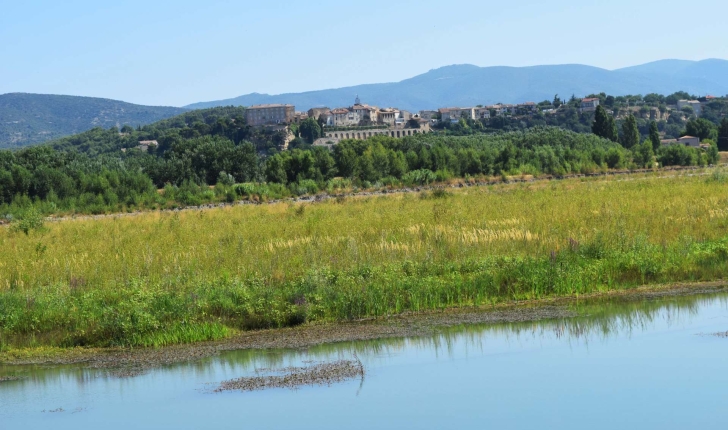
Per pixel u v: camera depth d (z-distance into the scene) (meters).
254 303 20.27
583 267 22.62
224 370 16.19
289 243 28.02
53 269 25.50
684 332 17.28
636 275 22.38
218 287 21.31
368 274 22.30
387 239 28.11
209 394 14.66
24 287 23.70
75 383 15.84
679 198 38.28
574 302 20.53
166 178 100.94
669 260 23.08
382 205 47.03
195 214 50.97
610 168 104.88
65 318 19.91
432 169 99.31
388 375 15.23
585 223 29.66
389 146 128.75
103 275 24.03
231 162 103.69
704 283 21.95
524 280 21.61
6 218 67.44
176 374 16.11
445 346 17.08
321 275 21.75
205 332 18.86
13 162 93.94
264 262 24.52
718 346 16.19
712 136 170.00
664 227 28.08
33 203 75.81
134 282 21.73
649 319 18.48
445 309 20.52
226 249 27.83
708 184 48.91
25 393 15.27
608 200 39.72
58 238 35.91
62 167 88.38
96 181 80.12
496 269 22.31
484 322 18.92
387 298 20.73
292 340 18.23
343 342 17.80
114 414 13.80
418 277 22.03
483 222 30.98
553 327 18.20
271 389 14.75
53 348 18.70
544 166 102.75
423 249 24.97
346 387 14.63
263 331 19.31
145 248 28.89
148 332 18.88
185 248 28.89
